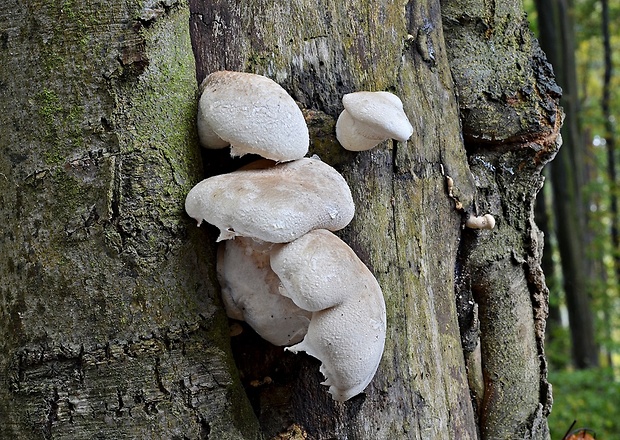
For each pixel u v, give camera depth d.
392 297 1.05
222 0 1.03
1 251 0.94
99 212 0.92
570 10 4.61
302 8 1.04
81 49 0.93
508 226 1.23
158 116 0.95
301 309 0.97
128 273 0.93
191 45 1.00
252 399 1.02
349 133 1.01
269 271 0.97
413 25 1.09
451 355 1.10
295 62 1.03
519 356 1.26
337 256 0.93
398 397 1.04
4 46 0.94
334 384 0.94
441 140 1.11
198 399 0.94
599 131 5.73
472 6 1.21
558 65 4.29
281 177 0.94
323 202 0.93
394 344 1.04
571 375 3.43
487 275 1.22
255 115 0.93
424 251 1.08
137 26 0.94
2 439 0.93
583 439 1.58
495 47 1.22
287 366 1.02
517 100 1.20
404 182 1.07
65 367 0.92
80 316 0.92
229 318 1.01
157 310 0.93
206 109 0.94
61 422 0.92
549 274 4.86
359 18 1.05
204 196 0.93
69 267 0.92
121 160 0.93
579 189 4.55
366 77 1.05
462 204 1.12
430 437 1.05
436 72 1.12
